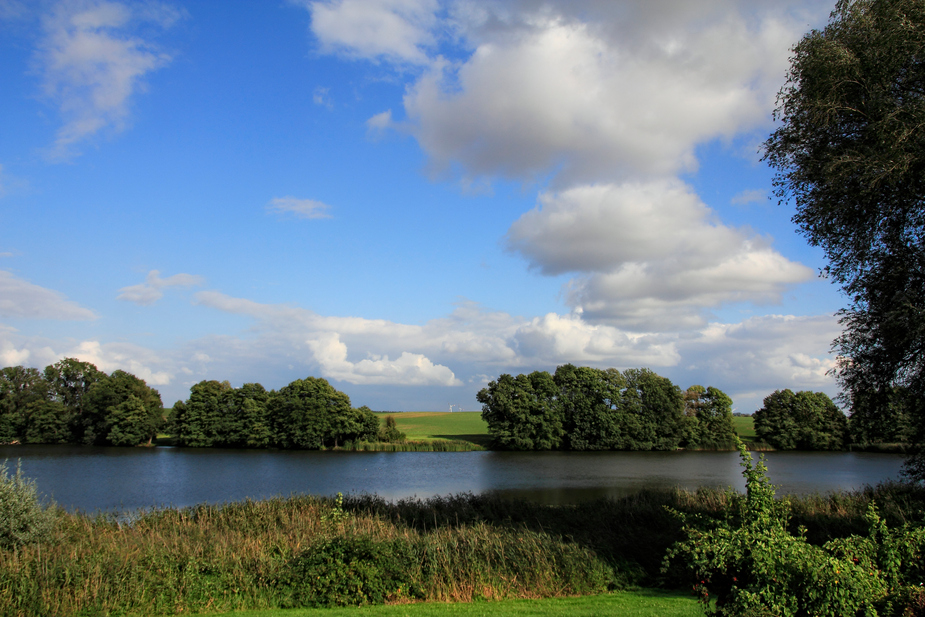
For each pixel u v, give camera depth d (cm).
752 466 977
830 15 1869
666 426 9644
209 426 9319
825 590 662
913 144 1631
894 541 756
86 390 10569
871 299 1945
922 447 2094
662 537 1958
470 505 2711
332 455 8275
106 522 2109
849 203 1852
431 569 1567
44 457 7712
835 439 9225
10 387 10038
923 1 1627
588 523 2306
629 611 1273
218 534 1830
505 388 9706
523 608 1325
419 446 9212
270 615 1285
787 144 2011
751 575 748
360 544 1525
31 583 1318
